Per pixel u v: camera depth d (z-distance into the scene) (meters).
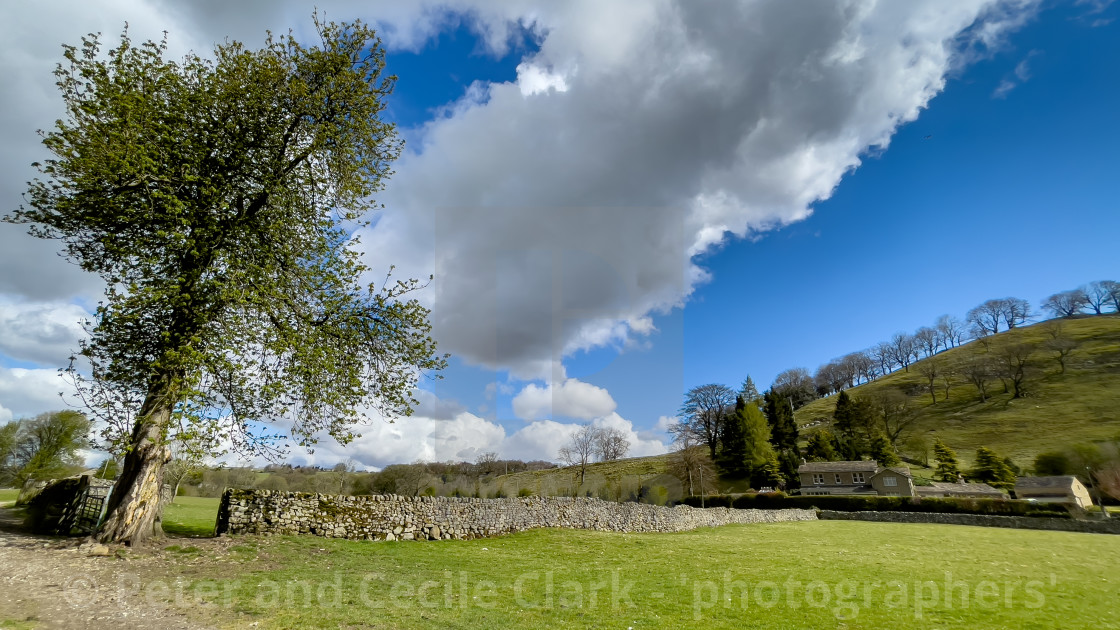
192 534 14.55
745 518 36.62
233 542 12.28
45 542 11.24
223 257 12.73
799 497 47.53
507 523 19.45
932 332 141.50
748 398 97.50
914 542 22.75
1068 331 115.94
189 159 12.36
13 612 6.96
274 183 13.38
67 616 7.06
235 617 7.55
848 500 45.22
